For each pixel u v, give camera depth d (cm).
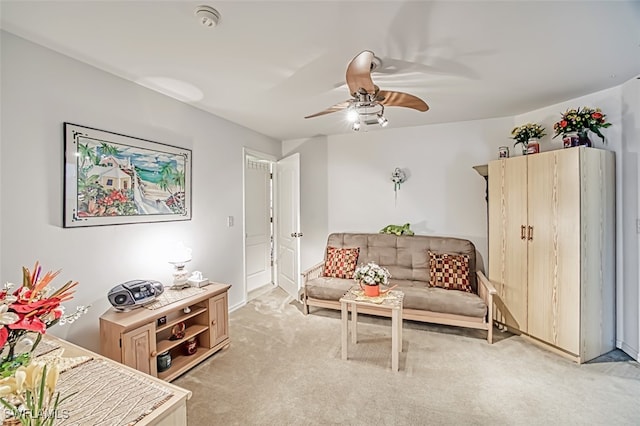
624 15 162
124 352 192
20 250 183
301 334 301
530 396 202
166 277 278
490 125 360
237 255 375
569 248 250
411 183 400
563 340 253
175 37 183
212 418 183
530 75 238
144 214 257
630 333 254
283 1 150
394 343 234
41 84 191
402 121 371
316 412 188
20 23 167
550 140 312
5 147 177
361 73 181
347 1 150
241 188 383
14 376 75
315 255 457
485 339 287
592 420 180
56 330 201
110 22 167
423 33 179
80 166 211
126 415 97
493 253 312
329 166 445
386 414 186
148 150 260
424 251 364
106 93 228
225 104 303
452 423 178
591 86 261
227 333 273
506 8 156
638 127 245
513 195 293
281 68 224
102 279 226
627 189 255
